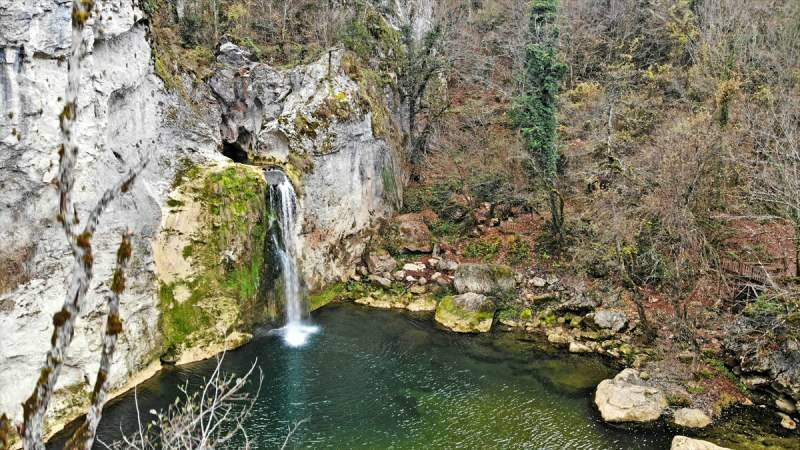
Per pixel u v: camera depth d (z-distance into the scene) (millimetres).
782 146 16750
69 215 4012
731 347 16828
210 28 24719
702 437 14086
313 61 24688
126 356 15984
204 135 20031
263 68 23906
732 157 16922
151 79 17719
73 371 14492
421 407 15719
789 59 23531
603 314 20078
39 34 12703
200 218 18531
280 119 22969
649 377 16438
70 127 3982
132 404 15125
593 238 22281
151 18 18750
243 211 19562
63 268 13922
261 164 22969
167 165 18219
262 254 20438
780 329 16281
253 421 14781
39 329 13375
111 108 15648
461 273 23641
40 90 12914
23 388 13094
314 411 15352
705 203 18219
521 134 24844
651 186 19312
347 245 25172
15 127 12484
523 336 20562
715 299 18719
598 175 23141
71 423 14156
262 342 19656
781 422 14516
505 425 14914
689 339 17078
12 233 12812
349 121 24656
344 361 18438
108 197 4227
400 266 25469
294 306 22156
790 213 16688
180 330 17875
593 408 15695
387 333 20797
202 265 18547
